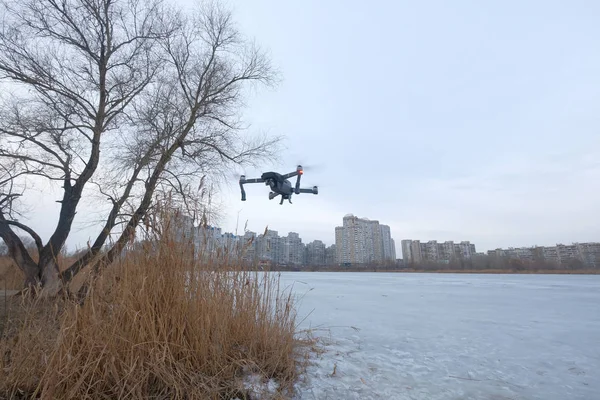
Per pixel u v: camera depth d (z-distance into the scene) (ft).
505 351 17.88
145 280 11.47
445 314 31.81
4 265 23.09
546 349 18.43
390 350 17.57
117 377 9.68
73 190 40.34
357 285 77.05
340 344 18.37
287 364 12.75
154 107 42.57
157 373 10.18
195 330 11.60
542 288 71.31
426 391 11.85
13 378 9.89
